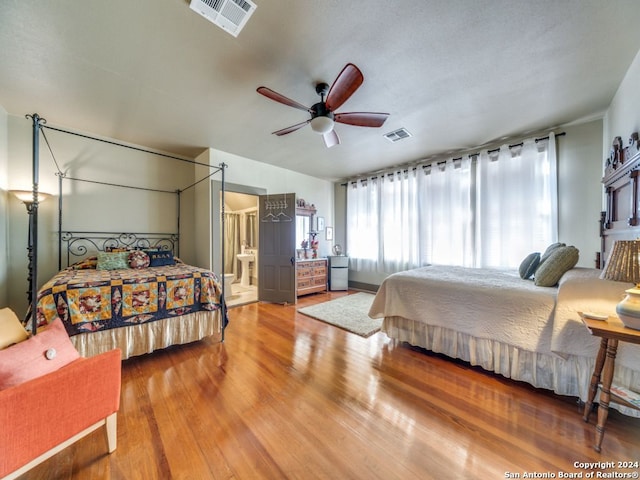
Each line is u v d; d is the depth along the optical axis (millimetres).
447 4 1454
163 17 1554
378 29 1641
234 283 6281
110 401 1323
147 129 3246
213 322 2785
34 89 2359
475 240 3840
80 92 2406
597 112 2756
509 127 3117
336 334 3037
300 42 1758
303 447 1382
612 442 1396
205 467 1260
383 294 2801
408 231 4652
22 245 2969
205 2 1442
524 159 3332
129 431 1487
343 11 1505
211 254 3949
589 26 1601
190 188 4457
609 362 1354
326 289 5414
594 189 2920
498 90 2334
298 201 5246
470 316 2186
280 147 3875
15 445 1011
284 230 4406
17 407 1017
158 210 4098
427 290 2479
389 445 1397
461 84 2238
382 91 2346
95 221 3512
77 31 1664
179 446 1384
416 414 1647
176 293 2564
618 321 1423
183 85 2277
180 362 2334
